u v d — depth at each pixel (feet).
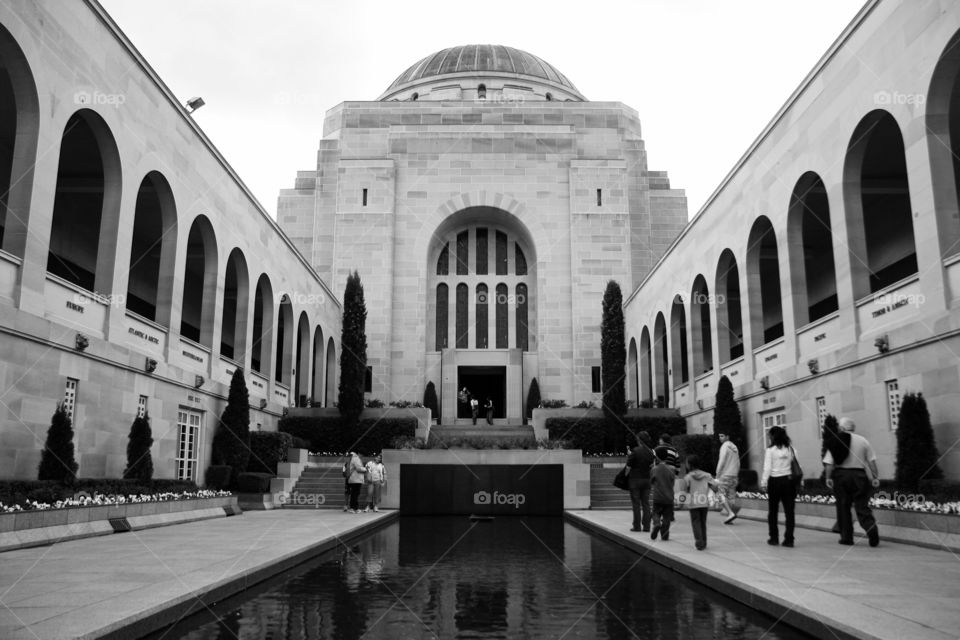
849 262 58.80
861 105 56.34
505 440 94.17
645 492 49.96
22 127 46.83
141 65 61.16
